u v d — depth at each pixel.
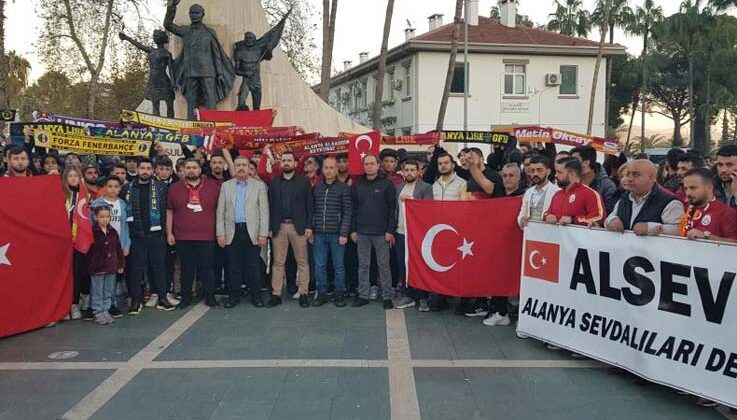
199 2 14.28
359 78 39.59
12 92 35.47
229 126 8.70
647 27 45.34
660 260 4.62
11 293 6.20
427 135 8.80
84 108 30.73
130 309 7.11
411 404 4.50
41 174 7.46
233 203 7.35
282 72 16.47
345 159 7.85
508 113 32.25
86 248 6.64
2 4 17.27
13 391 4.80
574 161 5.76
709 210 4.67
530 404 4.49
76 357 5.60
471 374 5.10
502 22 35.62
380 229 7.32
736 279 4.14
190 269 7.41
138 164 7.43
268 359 5.48
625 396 4.63
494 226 6.64
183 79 13.20
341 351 5.70
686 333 4.43
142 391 4.78
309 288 8.27
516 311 7.17
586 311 5.27
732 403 4.12
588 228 5.25
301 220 7.38
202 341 6.04
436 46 30.91
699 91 50.75
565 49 32.12
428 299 7.40
